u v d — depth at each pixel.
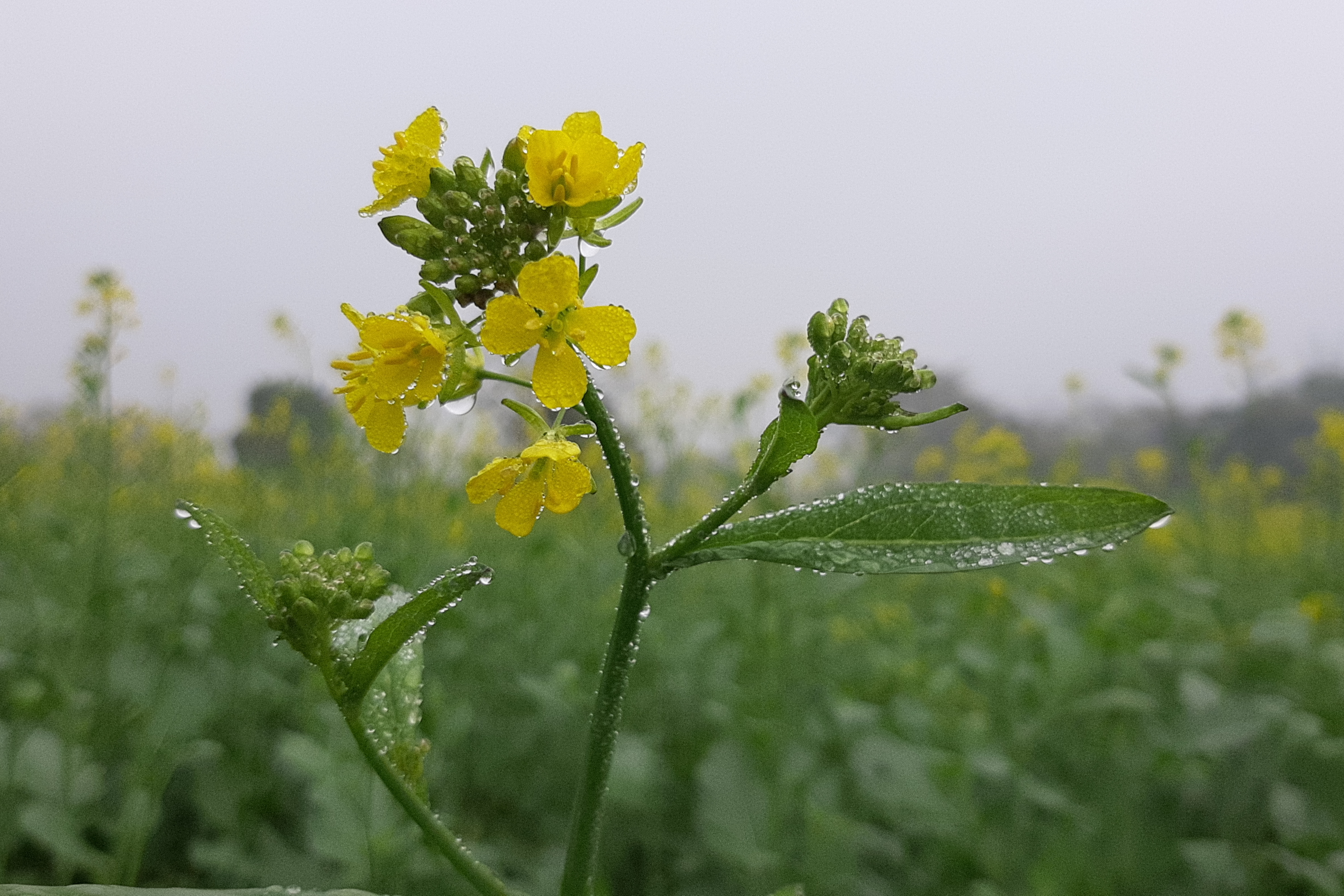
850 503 0.11
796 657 0.40
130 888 0.10
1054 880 0.23
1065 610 0.39
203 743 0.26
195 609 0.38
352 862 0.22
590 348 0.11
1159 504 0.10
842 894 0.24
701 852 0.27
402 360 0.11
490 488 0.11
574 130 0.12
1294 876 0.27
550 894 0.24
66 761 0.25
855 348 0.13
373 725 0.12
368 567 0.12
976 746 0.30
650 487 0.50
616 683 0.11
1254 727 0.28
